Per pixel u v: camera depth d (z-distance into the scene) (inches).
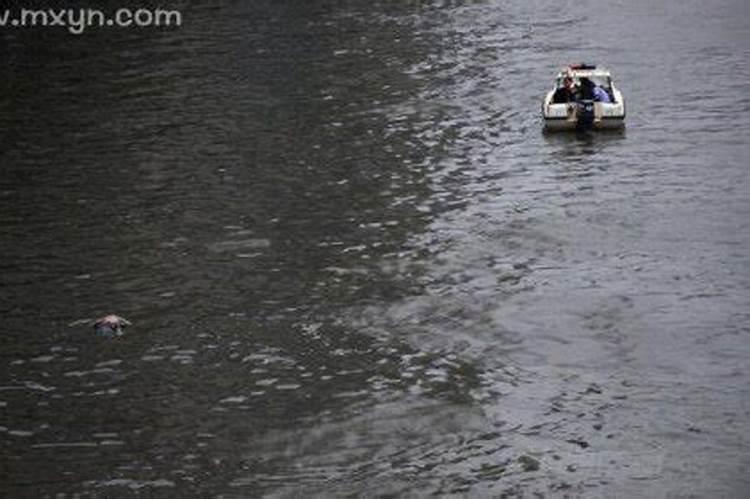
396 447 1889.8
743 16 5191.9
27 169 3270.2
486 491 1763.0
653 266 2522.1
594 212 2834.6
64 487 1797.5
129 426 1966.0
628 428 1915.6
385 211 2893.7
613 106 3476.9
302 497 1759.4
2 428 1958.7
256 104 3907.5
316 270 2561.5
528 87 4065.0
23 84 4242.1
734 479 1763.0
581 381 2069.4
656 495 1731.1
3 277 2551.7
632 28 5044.3
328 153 3356.3
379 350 2206.0
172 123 3688.5
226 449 1895.9
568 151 3319.4
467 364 2146.9
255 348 2224.4
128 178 3171.8
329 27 5241.1
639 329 2244.1
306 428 1950.1
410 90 4060.0
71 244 2728.8
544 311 2333.9
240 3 5895.7
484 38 4928.6
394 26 5241.1
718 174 3065.9
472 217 2839.6
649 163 3184.1
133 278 2539.4
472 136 3501.5
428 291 2443.4
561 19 5310.0
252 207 2938.0
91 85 4205.2
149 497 1766.7
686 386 2034.9
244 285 2493.8
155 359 2187.5
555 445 1878.7
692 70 4220.0
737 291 2385.6
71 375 2134.6
